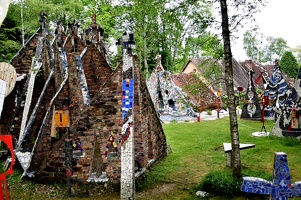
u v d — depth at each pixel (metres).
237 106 28.16
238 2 8.20
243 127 19.28
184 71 39.31
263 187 5.46
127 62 8.48
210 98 28.14
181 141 14.98
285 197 5.40
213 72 9.00
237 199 7.61
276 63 22.28
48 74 12.55
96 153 9.82
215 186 7.99
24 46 14.13
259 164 10.70
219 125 20.05
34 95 12.56
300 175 9.57
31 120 11.34
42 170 9.12
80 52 12.17
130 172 7.73
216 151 12.69
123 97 8.27
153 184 8.98
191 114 23.89
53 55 12.49
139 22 19.41
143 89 9.98
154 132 11.02
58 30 12.20
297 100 14.99
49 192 8.47
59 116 8.32
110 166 8.57
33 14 27.39
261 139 15.19
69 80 10.67
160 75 25.16
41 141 9.91
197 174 9.75
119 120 8.54
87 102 10.47
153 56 34.91
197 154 12.27
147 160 9.85
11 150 7.13
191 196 8.02
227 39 8.29
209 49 9.75
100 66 12.30
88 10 30.19
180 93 24.47
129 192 7.64
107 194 8.26
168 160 11.44
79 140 8.66
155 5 8.96
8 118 13.39
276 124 15.70
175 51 33.78
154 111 11.18
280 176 5.37
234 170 8.26
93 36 14.38
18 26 27.17
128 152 7.88
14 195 8.32
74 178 8.62
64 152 8.90
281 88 20.94
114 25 27.92
